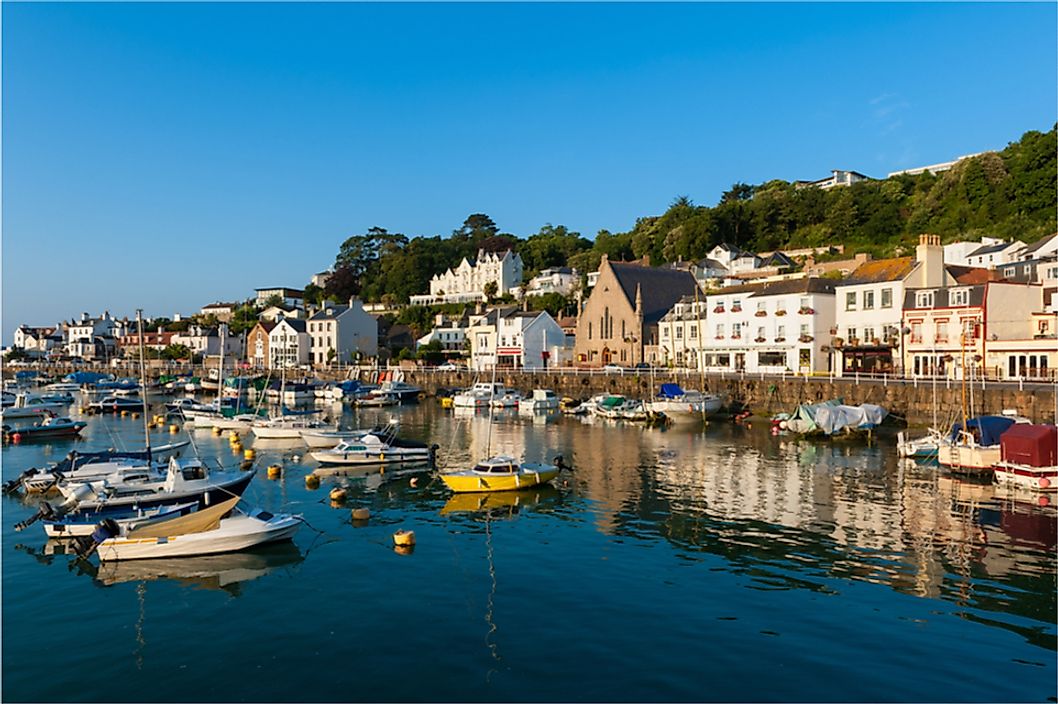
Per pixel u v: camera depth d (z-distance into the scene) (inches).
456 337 6151.6
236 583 968.3
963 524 1219.2
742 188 7741.1
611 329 4525.1
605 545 1126.4
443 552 1097.4
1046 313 2659.9
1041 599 888.9
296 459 1972.2
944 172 6314.0
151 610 880.3
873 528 1202.0
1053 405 2011.6
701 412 2655.0
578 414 3129.9
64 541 1158.3
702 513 1315.2
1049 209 5044.3
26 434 2426.2
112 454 1631.4
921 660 731.4
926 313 2817.4
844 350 3088.1
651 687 681.6
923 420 2306.8
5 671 725.3
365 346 6166.3
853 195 6318.9
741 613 852.0
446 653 755.4
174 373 5797.2
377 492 1526.8
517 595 915.4
